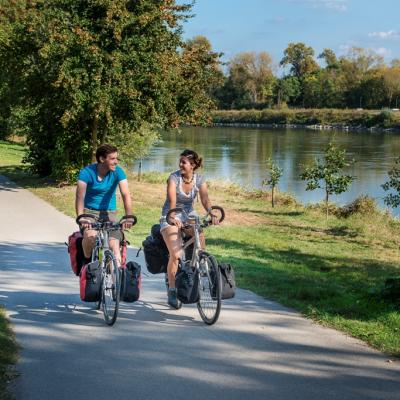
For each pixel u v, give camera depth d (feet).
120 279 19.45
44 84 65.72
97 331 18.99
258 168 134.21
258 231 51.37
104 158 20.30
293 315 21.42
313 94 508.53
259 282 27.14
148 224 47.29
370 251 46.42
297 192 99.45
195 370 15.79
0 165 91.25
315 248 45.16
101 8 63.26
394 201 57.47
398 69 480.64
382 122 361.10
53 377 15.10
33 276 26.89
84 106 63.31
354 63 502.79
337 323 20.12
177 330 19.29
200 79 69.56
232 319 20.66
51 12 62.95
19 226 42.19
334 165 64.95
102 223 20.02
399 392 14.57
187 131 305.53
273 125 403.54
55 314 20.85
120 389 14.48
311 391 14.55
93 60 60.75
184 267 20.45
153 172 99.50
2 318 19.80
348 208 68.28
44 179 73.87
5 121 140.77
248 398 14.10
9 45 66.23
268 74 511.81
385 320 20.56
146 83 64.49
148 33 65.72
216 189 82.69
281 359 16.71
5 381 14.64
